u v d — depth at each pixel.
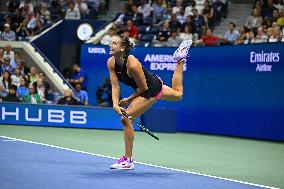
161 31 21.94
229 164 11.90
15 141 14.26
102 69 21.98
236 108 18.69
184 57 10.52
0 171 9.34
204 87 19.66
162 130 19.56
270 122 17.66
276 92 17.48
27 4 25.83
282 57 17.25
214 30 22.58
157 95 10.27
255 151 14.73
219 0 23.09
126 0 26.19
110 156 12.27
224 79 19.03
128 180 8.98
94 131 18.61
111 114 19.58
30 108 19.47
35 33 24.91
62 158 11.37
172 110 19.67
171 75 20.41
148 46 20.84
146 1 24.55
